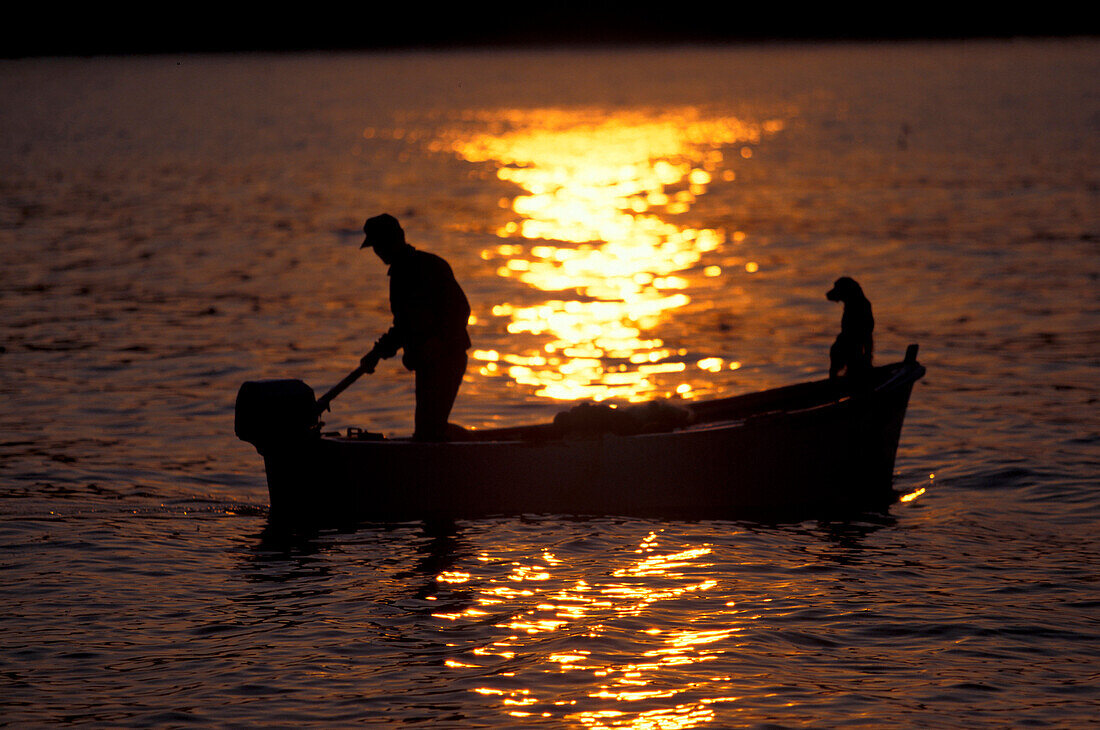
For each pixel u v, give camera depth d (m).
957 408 47.28
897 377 37.84
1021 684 24.30
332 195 131.38
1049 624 27.31
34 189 137.62
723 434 36.00
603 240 98.06
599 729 22.53
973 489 37.91
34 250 92.31
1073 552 32.16
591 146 197.12
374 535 33.94
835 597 28.98
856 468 37.44
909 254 86.25
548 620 27.75
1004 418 45.72
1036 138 185.12
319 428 35.34
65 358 57.16
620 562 31.56
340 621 27.75
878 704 23.42
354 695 23.97
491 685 24.38
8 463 40.88
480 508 35.62
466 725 22.70
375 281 79.38
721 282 78.19
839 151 176.12
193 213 115.88
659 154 181.38
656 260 87.69
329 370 55.12
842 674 24.80
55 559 31.84
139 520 35.25
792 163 161.75
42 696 23.89
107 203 124.06
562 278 80.88
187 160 174.50
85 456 41.84
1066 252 84.75
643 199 127.00
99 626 27.47
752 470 36.34
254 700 23.73
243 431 34.91
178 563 31.66
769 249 91.06
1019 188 124.69
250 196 130.25
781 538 33.53
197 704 23.55
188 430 45.38
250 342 61.00
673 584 29.97
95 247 94.12
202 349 59.34
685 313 68.62
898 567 31.11
